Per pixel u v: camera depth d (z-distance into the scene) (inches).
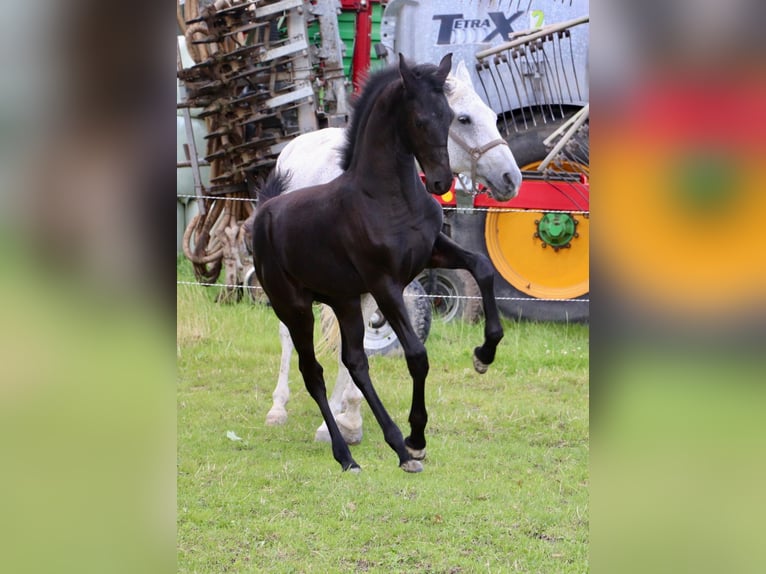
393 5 495.5
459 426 363.9
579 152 478.0
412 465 263.7
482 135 355.9
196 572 225.5
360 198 266.1
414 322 446.0
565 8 483.8
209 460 317.7
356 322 286.5
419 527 256.2
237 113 494.0
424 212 266.2
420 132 244.1
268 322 510.3
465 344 481.4
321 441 347.6
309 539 248.4
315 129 491.8
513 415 378.6
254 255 309.4
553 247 492.1
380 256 261.3
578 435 352.5
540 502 275.4
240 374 448.8
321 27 495.8
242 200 492.4
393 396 407.8
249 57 482.0
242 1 475.8
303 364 309.9
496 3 487.8
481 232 495.2
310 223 279.1
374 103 265.7
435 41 494.3
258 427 365.7
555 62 482.6
